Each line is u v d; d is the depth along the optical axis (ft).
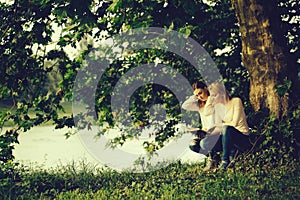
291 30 43.78
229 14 44.68
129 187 35.78
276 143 36.91
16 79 43.19
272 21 37.86
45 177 39.32
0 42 43.06
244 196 30.48
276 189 31.19
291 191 31.12
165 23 41.45
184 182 34.37
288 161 36.17
